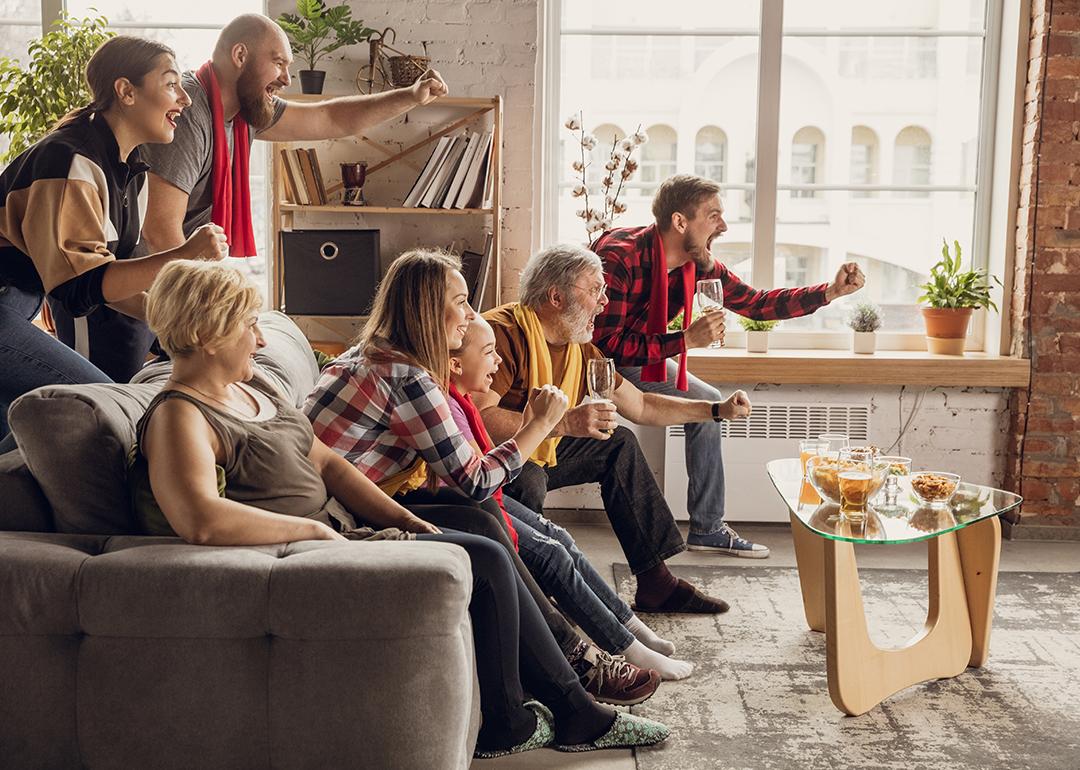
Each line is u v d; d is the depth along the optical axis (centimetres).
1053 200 425
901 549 414
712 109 454
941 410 443
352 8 426
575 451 328
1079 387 430
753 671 289
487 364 264
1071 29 416
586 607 273
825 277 463
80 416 193
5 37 454
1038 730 255
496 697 229
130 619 178
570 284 302
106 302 231
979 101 453
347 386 234
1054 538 435
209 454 190
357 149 432
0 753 181
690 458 403
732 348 460
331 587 176
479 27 427
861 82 454
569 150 457
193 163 288
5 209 238
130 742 181
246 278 200
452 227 438
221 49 295
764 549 402
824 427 441
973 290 443
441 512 238
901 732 253
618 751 242
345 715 179
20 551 181
